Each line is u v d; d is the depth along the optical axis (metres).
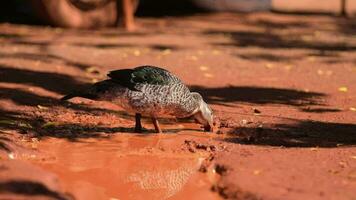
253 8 31.59
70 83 16.45
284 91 16.45
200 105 12.42
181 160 11.02
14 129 12.33
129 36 24.06
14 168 9.15
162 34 24.86
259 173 9.77
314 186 9.16
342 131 12.69
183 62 19.50
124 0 25.70
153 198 9.42
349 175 9.68
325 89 16.80
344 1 32.94
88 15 25.44
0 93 14.84
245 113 14.12
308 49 22.98
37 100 14.65
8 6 28.16
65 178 10.04
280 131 12.62
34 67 18.00
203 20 29.08
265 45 23.45
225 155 10.85
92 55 20.05
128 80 11.91
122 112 14.11
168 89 11.95
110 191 9.63
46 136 12.11
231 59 20.39
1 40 22.17
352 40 25.44
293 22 29.77
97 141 11.98
